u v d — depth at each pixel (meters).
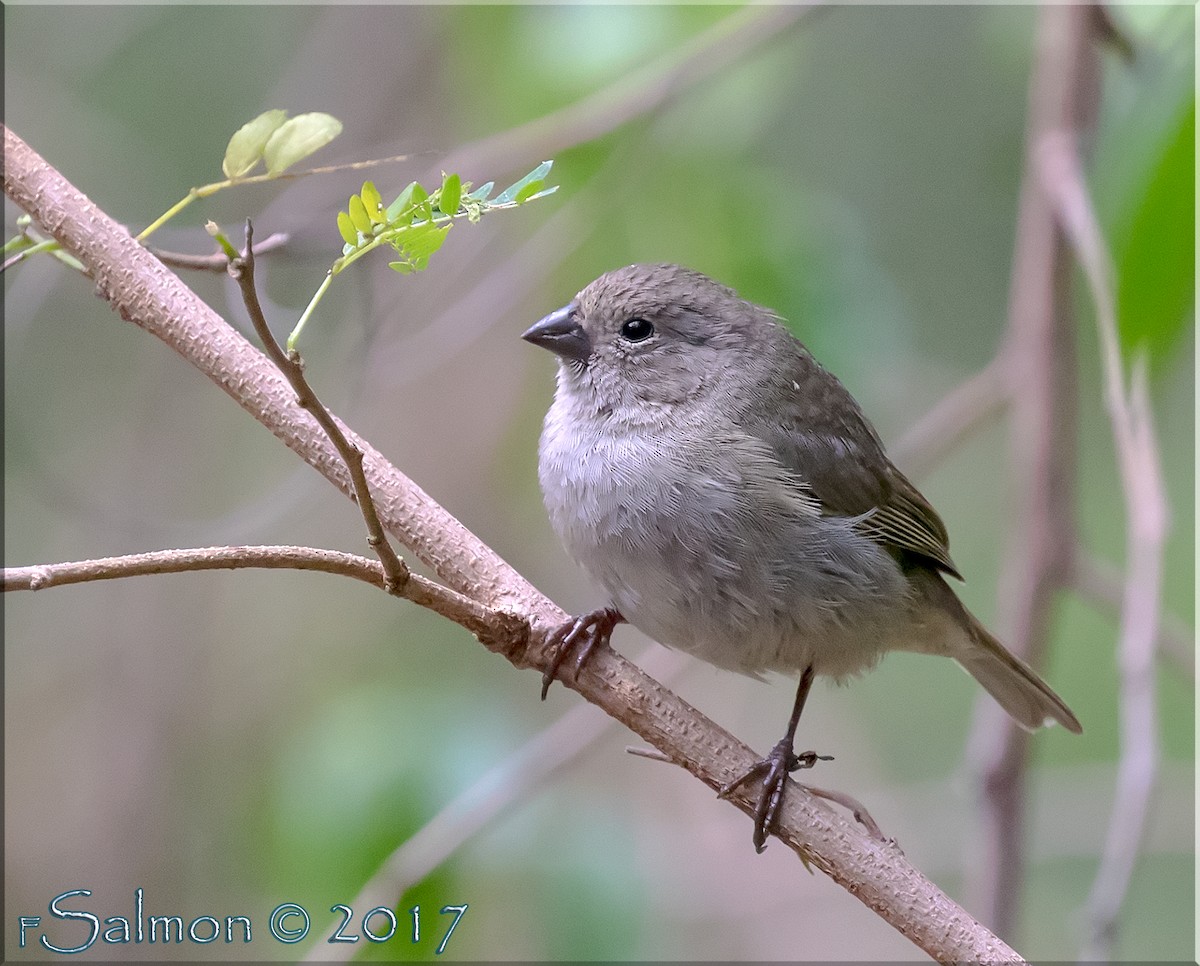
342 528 12.57
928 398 12.43
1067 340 9.62
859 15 12.51
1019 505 9.66
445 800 8.98
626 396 7.96
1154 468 7.52
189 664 12.45
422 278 11.28
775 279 10.20
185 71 12.41
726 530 7.50
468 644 12.10
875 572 7.95
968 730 13.11
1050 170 8.98
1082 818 12.39
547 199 11.15
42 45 12.29
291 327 9.48
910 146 12.49
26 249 6.57
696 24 10.43
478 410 12.59
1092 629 13.23
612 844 9.58
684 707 6.56
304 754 9.38
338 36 12.23
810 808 6.39
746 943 11.93
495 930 10.04
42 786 12.32
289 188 10.48
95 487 12.29
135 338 12.55
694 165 10.62
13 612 12.61
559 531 7.97
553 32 10.48
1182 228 6.62
